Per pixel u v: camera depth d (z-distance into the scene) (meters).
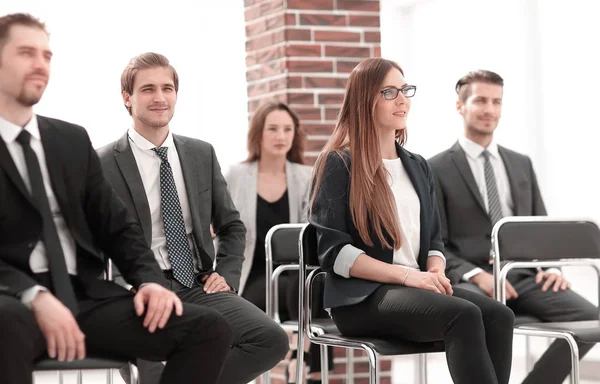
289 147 5.04
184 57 6.84
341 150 3.42
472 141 4.70
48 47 2.66
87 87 6.62
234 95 6.91
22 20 2.63
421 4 7.64
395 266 3.23
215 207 3.74
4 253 2.56
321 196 3.38
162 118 3.53
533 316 4.30
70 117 6.59
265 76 5.50
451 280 4.39
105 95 6.66
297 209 5.00
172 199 3.54
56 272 2.59
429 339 3.07
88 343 2.64
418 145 7.71
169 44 6.81
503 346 3.15
